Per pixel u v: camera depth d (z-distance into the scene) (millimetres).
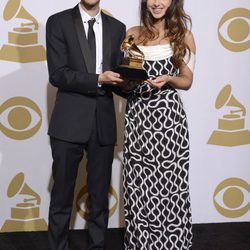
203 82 3053
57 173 2459
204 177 3160
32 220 3035
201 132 3107
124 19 2898
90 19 2354
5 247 2785
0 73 2857
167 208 2473
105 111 2436
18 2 2803
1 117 2904
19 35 2834
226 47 3033
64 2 2836
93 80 2275
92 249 2619
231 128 3129
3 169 2957
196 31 2992
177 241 2506
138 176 2465
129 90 2422
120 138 3025
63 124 2375
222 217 3205
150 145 2402
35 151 2963
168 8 2361
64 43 2338
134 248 2588
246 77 3086
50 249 2557
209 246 2840
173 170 2436
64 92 2404
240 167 3180
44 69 2889
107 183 2561
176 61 2346
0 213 2998
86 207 3059
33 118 2928
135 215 2500
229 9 2994
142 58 2270
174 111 2393
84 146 2469
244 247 2838
